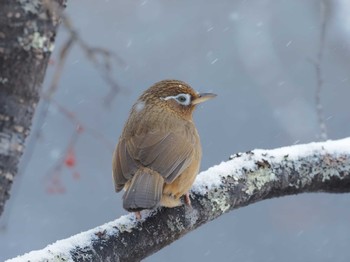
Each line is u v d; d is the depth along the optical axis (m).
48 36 4.89
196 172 7.11
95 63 6.08
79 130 8.00
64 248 6.04
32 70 4.85
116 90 6.30
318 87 8.20
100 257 6.12
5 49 4.78
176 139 7.39
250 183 7.15
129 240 6.33
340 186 7.54
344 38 13.47
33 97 4.88
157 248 6.56
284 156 7.39
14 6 4.78
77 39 5.22
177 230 6.67
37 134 6.24
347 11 12.84
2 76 4.78
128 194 6.55
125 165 7.09
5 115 4.78
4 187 4.77
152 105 7.88
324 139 7.91
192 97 8.09
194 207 6.82
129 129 7.57
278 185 7.30
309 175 7.39
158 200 6.52
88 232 6.25
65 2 5.04
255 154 7.34
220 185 7.04
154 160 7.08
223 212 7.04
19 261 5.82
